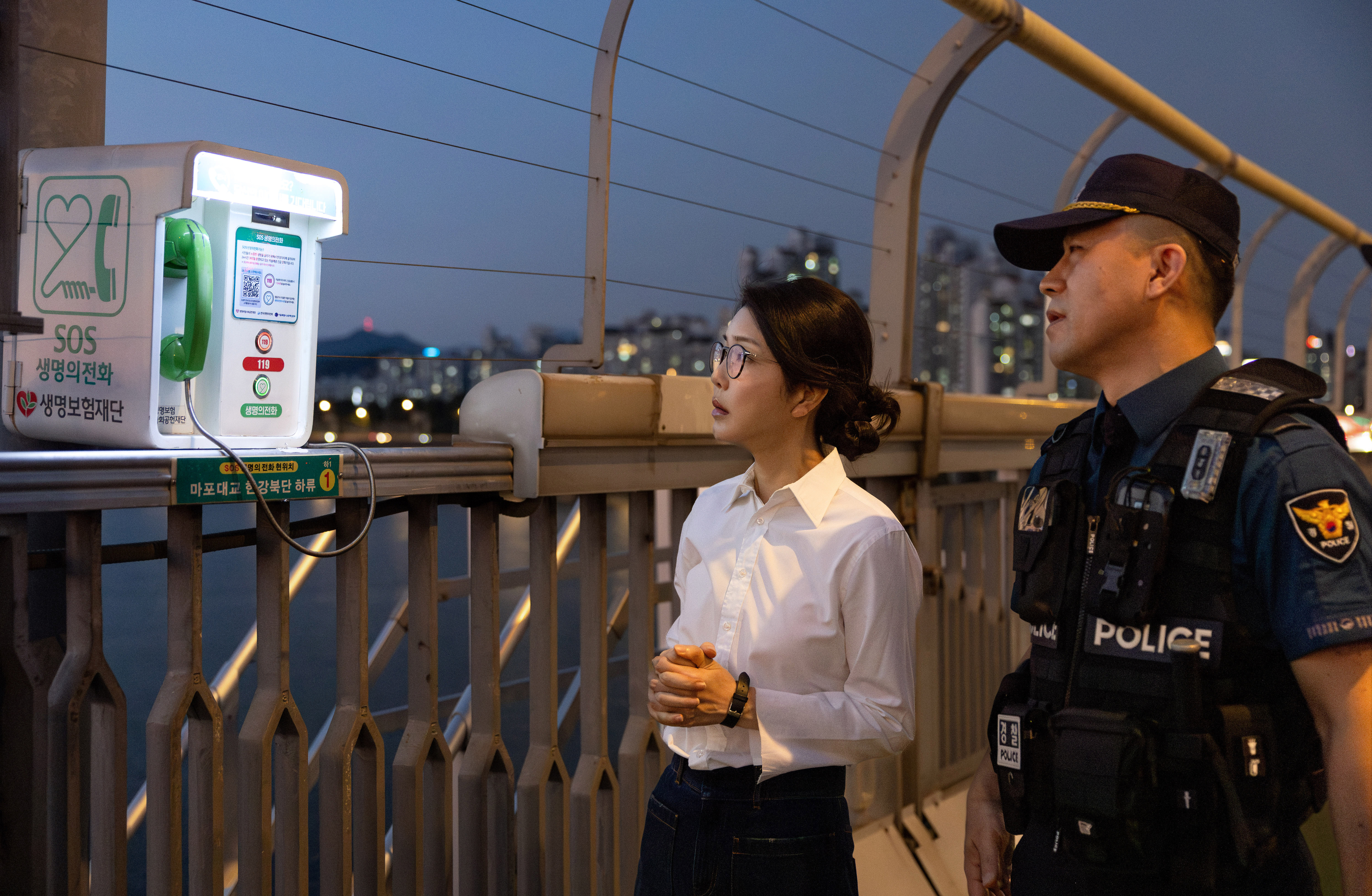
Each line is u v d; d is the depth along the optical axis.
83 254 1.43
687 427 2.20
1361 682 1.05
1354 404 7.48
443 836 1.88
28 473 1.23
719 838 1.42
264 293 1.51
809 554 1.46
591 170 2.15
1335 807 1.06
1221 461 1.13
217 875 1.54
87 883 1.53
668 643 1.64
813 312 1.50
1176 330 1.25
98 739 1.45
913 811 3.12
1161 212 1.22
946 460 3.14
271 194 1.48
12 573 1.36
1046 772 1.25
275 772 1.65
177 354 1.39
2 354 1.55
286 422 1.56
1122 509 1.18
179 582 1.49
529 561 2.28
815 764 1.39
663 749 2.31
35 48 1.49
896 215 2.96
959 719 3.46
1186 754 1.10
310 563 2.65
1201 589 1.13
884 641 1.41
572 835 2.17
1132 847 1.12
